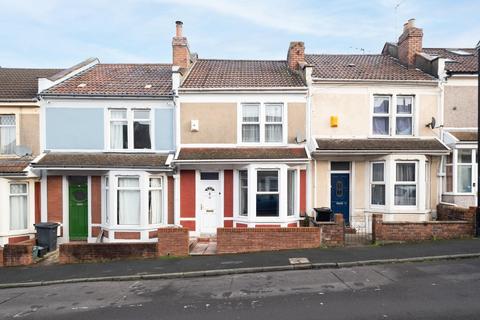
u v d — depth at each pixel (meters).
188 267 9.96
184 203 14.16
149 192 13.84
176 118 14.09
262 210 13.57
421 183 13.52
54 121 14.18
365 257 10.00
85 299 8.05
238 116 14.12
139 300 7.81
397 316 6.27
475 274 8.45
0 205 13.23
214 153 13.65
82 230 14.17
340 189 14.42
